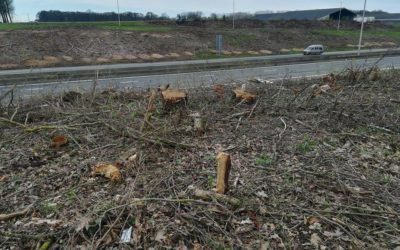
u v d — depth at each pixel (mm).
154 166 3879
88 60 20578
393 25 57344
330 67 15672
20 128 4965
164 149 4277
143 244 2648
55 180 3627
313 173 3748
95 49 22797
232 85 7598
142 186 3436
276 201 3246
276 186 3518
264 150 4422
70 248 2557
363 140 4875
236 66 14516
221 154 3326
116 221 2771
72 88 7602
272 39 33406
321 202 3240
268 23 44062
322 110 5871
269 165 3977
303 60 19844
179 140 4648
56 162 4047
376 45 35812
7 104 6207
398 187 3564
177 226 2820
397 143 4762
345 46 34438
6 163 3977
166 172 3705
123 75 13703
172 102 5785
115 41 24547
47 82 9391
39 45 21516
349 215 3070
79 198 3215
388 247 2699
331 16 61031
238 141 4688
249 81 8203
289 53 29000
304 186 3541
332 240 2758
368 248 2682
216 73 11492
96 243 2590
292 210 3121
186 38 28438
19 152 4246
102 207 2988
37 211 3049
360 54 22938
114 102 6203
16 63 18234
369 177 3760
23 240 2641
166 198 3164
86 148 4410
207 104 6086
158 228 2797
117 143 4492
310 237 2785
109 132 4867
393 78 8805
